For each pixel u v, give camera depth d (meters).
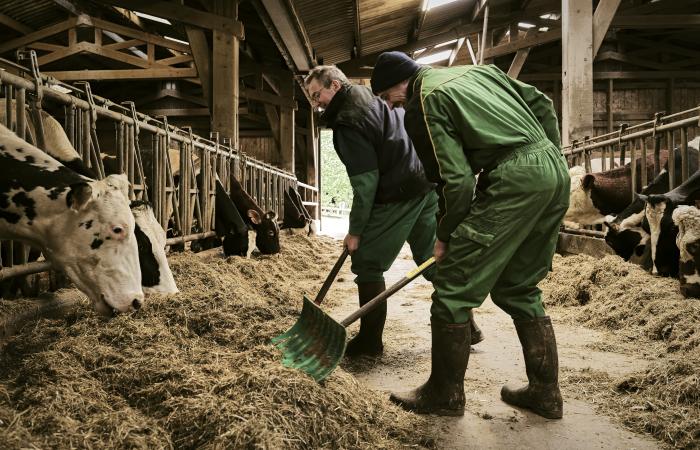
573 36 10.10
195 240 7.18
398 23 14.64
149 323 3.11
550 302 5.34
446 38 15.90
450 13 15.55
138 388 2.37
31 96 3.81
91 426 1.96
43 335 3.04
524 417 2.54
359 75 16.92
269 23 10.73
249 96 15.54
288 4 9.47
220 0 8.74
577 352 3.59
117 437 1.90
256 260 7.25
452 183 2.38
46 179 2.96
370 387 2.92
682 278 4.30
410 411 2.56
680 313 3.86
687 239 4.26
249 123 18.86
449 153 2.39
